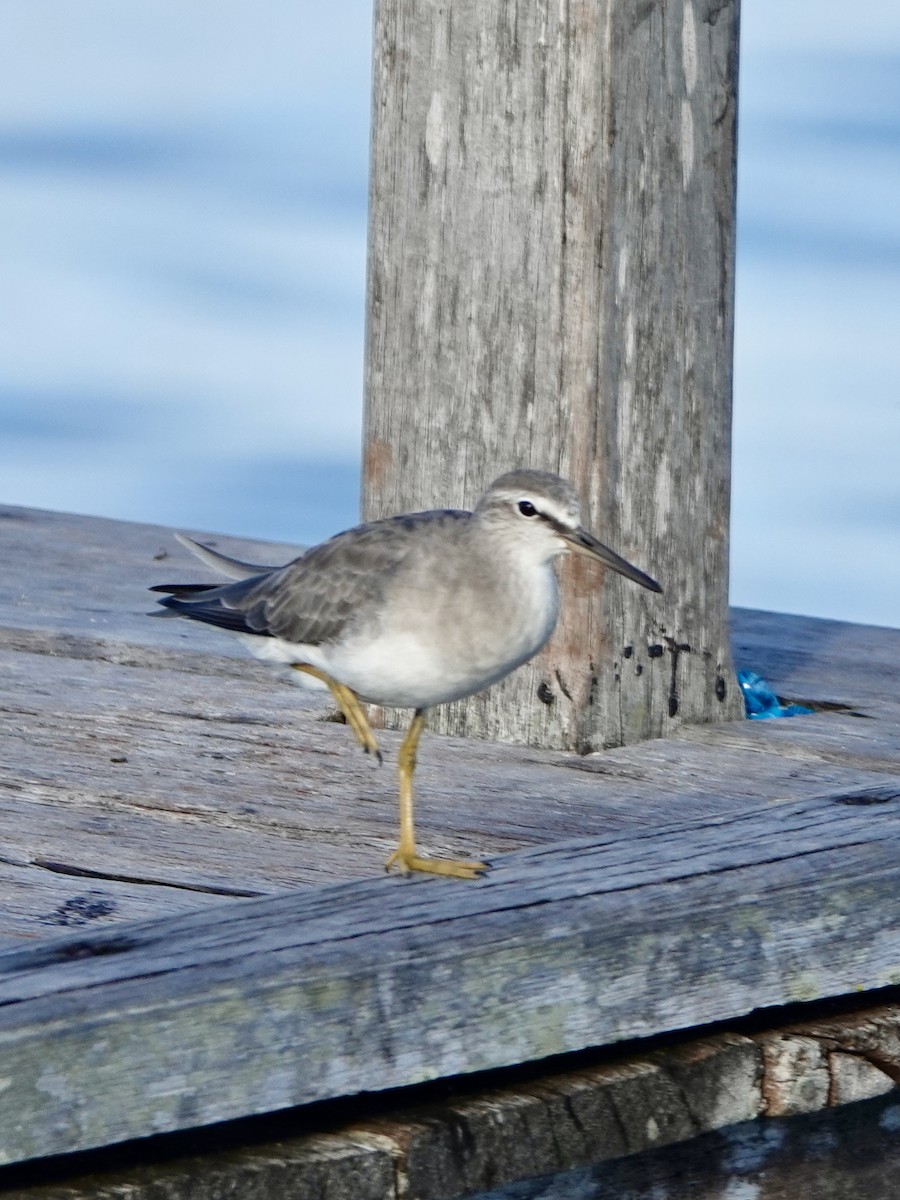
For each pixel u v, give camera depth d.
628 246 11.72
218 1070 7.39
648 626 12.41
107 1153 7.46
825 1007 9.40
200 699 13.20
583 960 8.30
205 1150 7.55
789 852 9.17
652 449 12.13
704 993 8.67
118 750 11.83
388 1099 8.12
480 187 11.85
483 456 12.05
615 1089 8.40
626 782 11.53
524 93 11.63
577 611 12.04
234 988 7.42
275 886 9.34
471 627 9.77
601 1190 8.52
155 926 8.03
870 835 9.45
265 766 11.60
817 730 12.95
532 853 9.30
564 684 12.13
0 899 9.04
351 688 10.33
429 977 7.90
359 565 10.03
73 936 7.89
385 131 12.16
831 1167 9.16
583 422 11.75
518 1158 8.09
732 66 12.31
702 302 12.30
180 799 10.84
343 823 10.52
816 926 8.96
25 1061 6.93
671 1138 8.56
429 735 12.50
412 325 12.20
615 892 8.57
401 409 12.31
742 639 16.31
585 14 11.41
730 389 12.69
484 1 11.70
